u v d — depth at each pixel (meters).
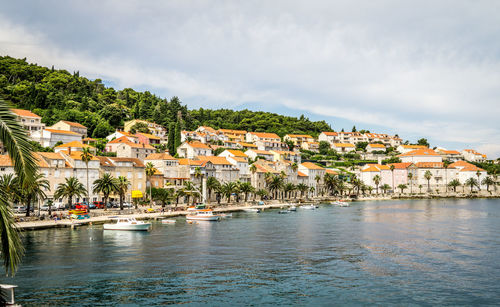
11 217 19.56
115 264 65.50
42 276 57.91
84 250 76.50
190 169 183.38
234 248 80.06
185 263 66.62
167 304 47.12
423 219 135.25
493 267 64.62
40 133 193.00
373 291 52.34
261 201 195.38
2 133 18.36
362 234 99.75
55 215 110.88
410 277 58.94
